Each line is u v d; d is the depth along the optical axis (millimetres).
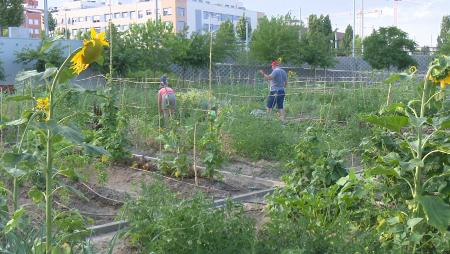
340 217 4500
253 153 10133
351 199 4848
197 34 31672
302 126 13227
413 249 4098
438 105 4418
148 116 12539
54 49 25500
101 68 25500
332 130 11352
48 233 3447
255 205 6398
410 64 36875
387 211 4629
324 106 13977
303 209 4867
